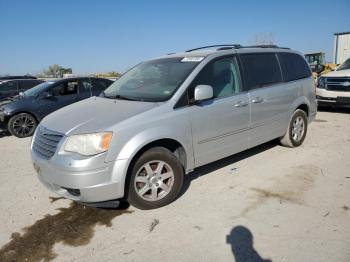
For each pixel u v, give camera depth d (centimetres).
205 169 533
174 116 409
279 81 575
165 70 479
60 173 361
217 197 432
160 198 406
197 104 435
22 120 887
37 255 329
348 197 416
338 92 1001
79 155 356
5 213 414
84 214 404
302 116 633
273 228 353
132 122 377
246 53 528
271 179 483
